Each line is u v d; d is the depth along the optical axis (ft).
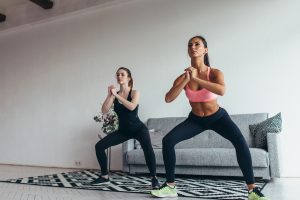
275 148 10.93
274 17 13.92
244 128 12.95
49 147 19.22
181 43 15.94
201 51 7.68
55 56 19.92
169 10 16.49
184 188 9.75
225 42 14.84
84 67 18.69
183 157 12.09
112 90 9.78
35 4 21.06
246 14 14.55
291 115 13.12
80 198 8.28
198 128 7.83
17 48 21.71
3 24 22.27
